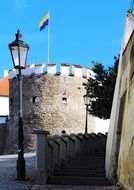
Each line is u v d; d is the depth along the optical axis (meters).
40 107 53.00
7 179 15.84
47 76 53.00
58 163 16.98
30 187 13.82
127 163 11.33
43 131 14.92
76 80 53.97
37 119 53.12
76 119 53.72
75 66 54.06
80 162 18.78
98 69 25.25
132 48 12.18
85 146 22.75
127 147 11.57
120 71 15.12
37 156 14.81
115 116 14.99
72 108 53.56
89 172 16.30
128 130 11.66
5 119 61.81
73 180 14.85
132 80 11.62
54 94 53.00
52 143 15.96
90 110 26.12
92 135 24.67
